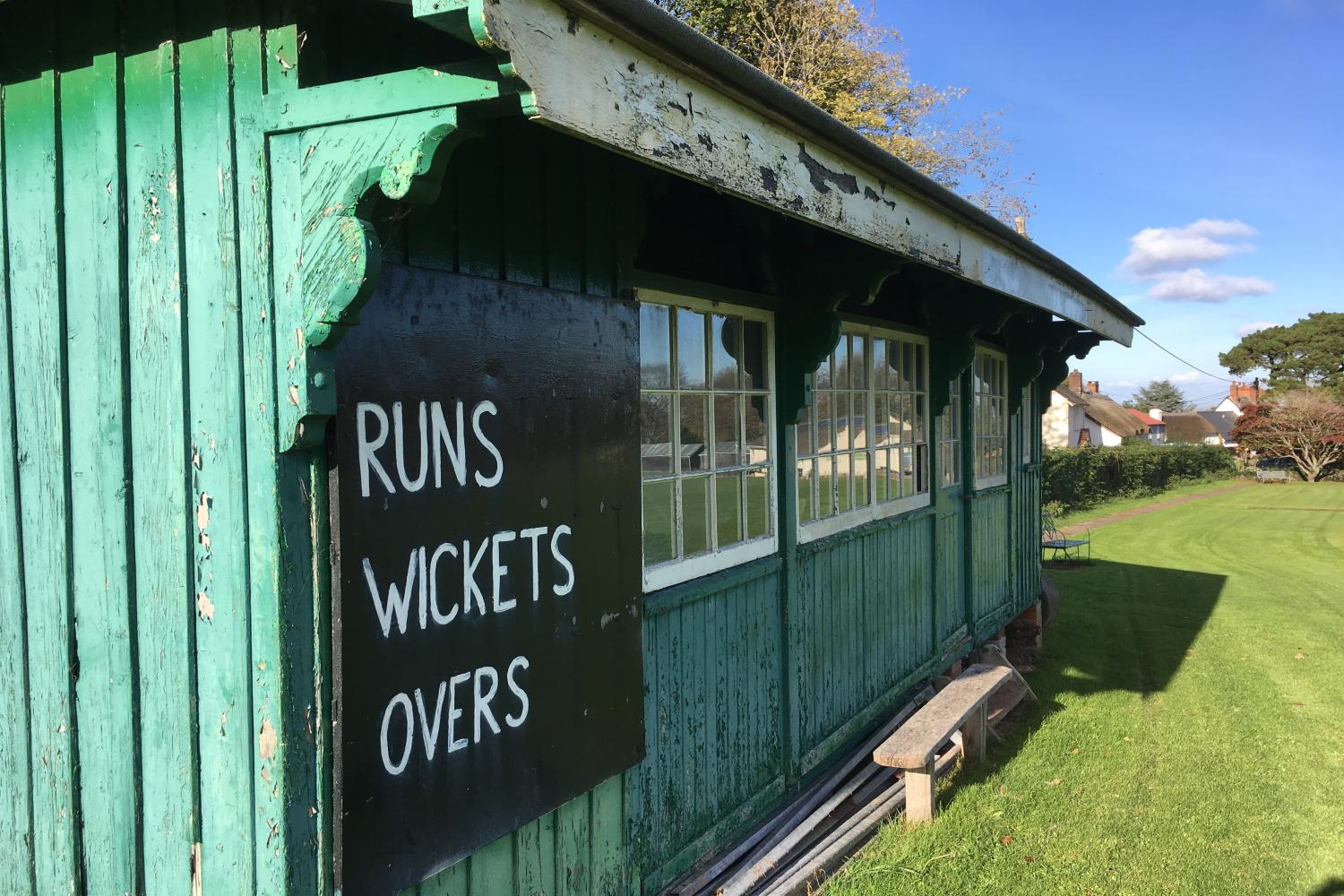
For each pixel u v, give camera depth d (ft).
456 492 6.81
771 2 59.57
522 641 7.48
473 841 6.98
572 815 8.39
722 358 11.55
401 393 6.33
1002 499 23.98
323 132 5.35
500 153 7.43
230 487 5.78
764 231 11.98
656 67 5.58
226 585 5.82
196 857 6.02
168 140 5.90
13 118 6.51
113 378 6.21
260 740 5.73
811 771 13.94
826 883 12.22
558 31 4.68
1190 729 19.45
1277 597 35.83
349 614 5.98
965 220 11.58
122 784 6.30
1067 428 153.79
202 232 5.81
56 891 6.63
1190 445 117.50
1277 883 12.89
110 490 6.24
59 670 6.52
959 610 20.65
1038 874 12.94
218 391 5.80
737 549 11.65
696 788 10.67
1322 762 17.61
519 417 7.44
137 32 5.99
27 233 6.50
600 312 8.49
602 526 8.48
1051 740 18.63
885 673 16.47
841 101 58.70
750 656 11.91
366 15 6.07
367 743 6.12
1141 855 13.64
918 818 14.11
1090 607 33.47
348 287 5.28
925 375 18.61
